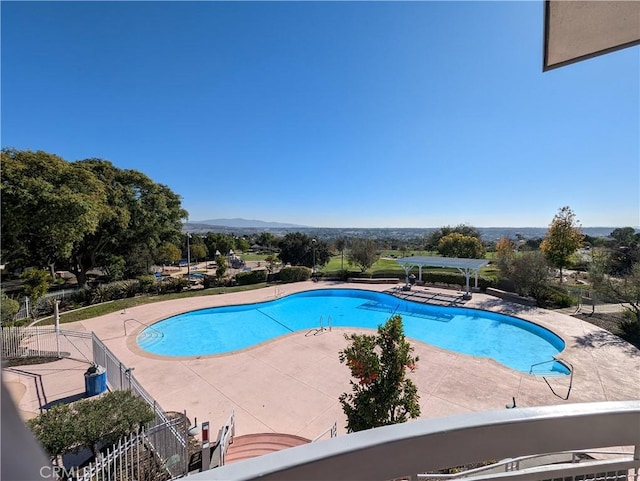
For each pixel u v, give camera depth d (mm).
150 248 25938
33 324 13648
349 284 23281
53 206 14227
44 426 4660
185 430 5910
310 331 13141
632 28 2320
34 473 785
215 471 1235
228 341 13875
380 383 5074
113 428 4957
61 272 29156
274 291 21172
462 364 9898
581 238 20391
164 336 14242
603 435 1555
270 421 7180
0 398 763
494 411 1542
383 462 1373
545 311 15539
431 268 27109
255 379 9031
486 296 18891
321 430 6883
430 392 8180
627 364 9648
